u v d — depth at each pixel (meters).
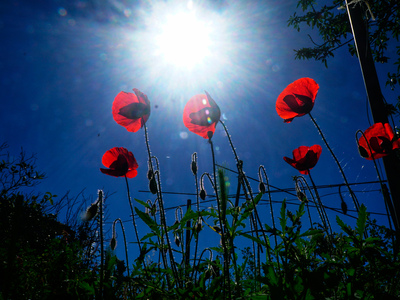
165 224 0.41
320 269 0.29
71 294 0.34
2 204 0.78
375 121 0.91
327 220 0.42
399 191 0.77
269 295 0.31
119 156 0.50
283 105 0.48
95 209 0.40
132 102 0.50
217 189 0.34
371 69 0.94
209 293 0.34
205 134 0.43
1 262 0.38
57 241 0.57
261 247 0.41
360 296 0.32
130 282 0.40
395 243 0.34
